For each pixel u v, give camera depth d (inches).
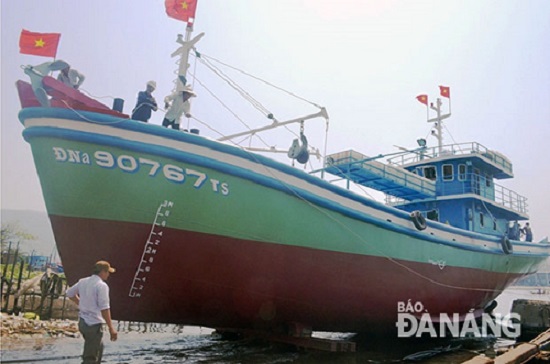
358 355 442.3
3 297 732.0
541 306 639.8
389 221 454.0
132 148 304.3
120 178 305.7
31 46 305.4
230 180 336.2
